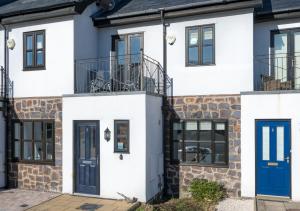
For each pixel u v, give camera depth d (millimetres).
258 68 9648
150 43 10117
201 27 9477
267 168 8703
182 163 9586
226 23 9188
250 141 8773
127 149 8570
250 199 8734
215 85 9289
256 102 8727
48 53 9977
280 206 7930
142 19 9977
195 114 9484
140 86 9422
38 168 9984
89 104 9016
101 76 10125
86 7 10070
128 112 8586
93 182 8938
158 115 9383
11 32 10531
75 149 9188
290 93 8445
